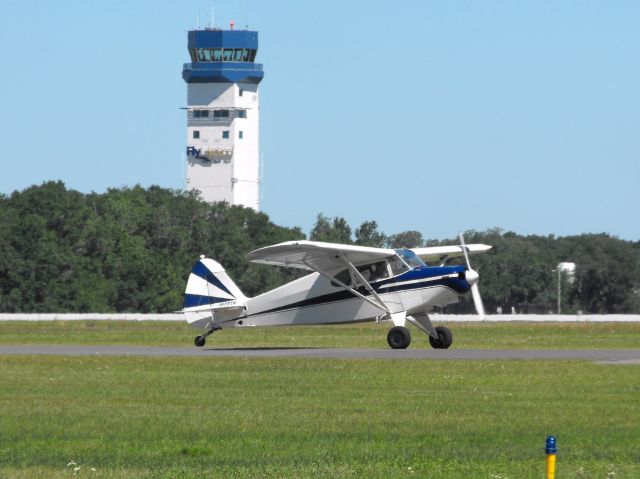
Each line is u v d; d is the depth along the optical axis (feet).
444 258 401.29
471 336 468.75
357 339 450.30
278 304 387.14
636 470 155.33
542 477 150.61
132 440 178.81
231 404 216.95
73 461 162.40
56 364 301.63
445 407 210.59
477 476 151.33
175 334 501.97
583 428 186.19
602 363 289.53
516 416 199.21
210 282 398.01
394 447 171.63
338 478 150.71
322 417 199.82
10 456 166.20
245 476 152.35
